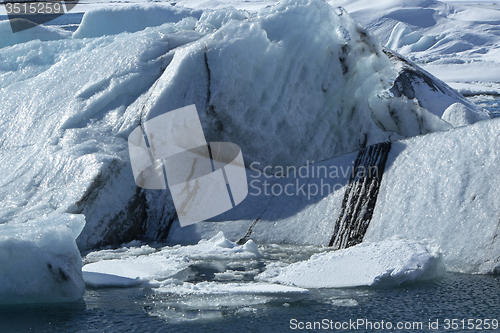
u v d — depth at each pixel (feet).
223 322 31.12
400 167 53.47
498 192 44.55
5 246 34.76
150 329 30.07
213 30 77.25
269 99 64.95
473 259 42.22
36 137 68.08
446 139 52.85
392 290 37.29
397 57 110.93
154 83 66.90
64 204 53.78
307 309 33.37
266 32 67.15
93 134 63.21
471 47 370.32
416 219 47.65
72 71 76.89
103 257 48.98
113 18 194.80
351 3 610.65
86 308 33.96
